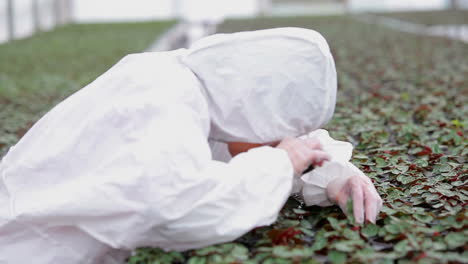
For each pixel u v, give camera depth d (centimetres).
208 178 233
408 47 1376
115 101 248
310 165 268
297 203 319
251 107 255
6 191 261
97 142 245
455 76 869
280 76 255
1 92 907
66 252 250
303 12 3488
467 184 345
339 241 264
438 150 422
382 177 379
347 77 912
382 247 271
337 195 290
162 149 231
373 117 570
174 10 3322
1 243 254
